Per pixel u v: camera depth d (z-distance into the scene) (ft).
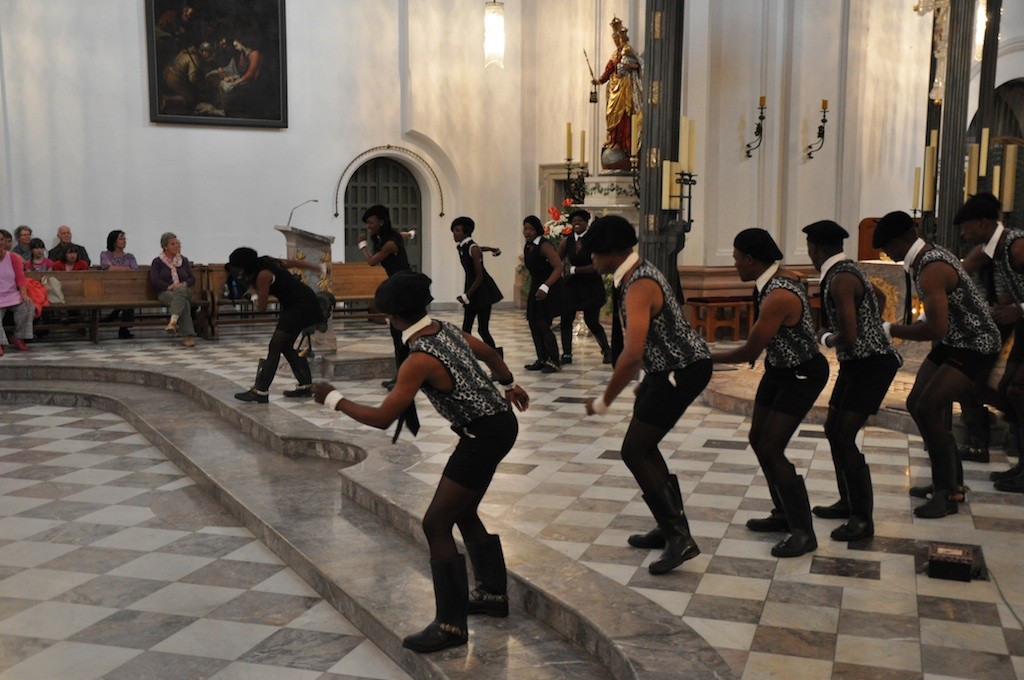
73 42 48.14
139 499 20.61
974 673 11.16
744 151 41.98
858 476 15.81
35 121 47.57
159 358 37.93
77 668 12.69
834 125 44.19
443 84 56.75
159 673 12.53
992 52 28.89
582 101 54.54
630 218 46.98
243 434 25.14
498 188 58.95
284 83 52.80
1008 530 16.39
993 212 18.34
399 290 11.80
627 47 46.47
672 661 11.03
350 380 32.81
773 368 15.28
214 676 12.42
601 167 52.47
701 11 40.47
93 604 14.85
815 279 43.93
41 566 16.53
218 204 52.08
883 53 50.06
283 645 13.37
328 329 35.04
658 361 14.05
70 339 44.01
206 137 51.55
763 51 41.91
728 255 42.19
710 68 40.75
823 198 44.37
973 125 49.78
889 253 16.84
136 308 46.11
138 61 49.67
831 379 30.12
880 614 12.91
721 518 17.24
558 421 25.71
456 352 12.03
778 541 15.96
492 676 11.66
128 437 26.55
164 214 50.83
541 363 34.06
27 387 31.94
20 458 24.16
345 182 55.21
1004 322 17.69
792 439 23.31
